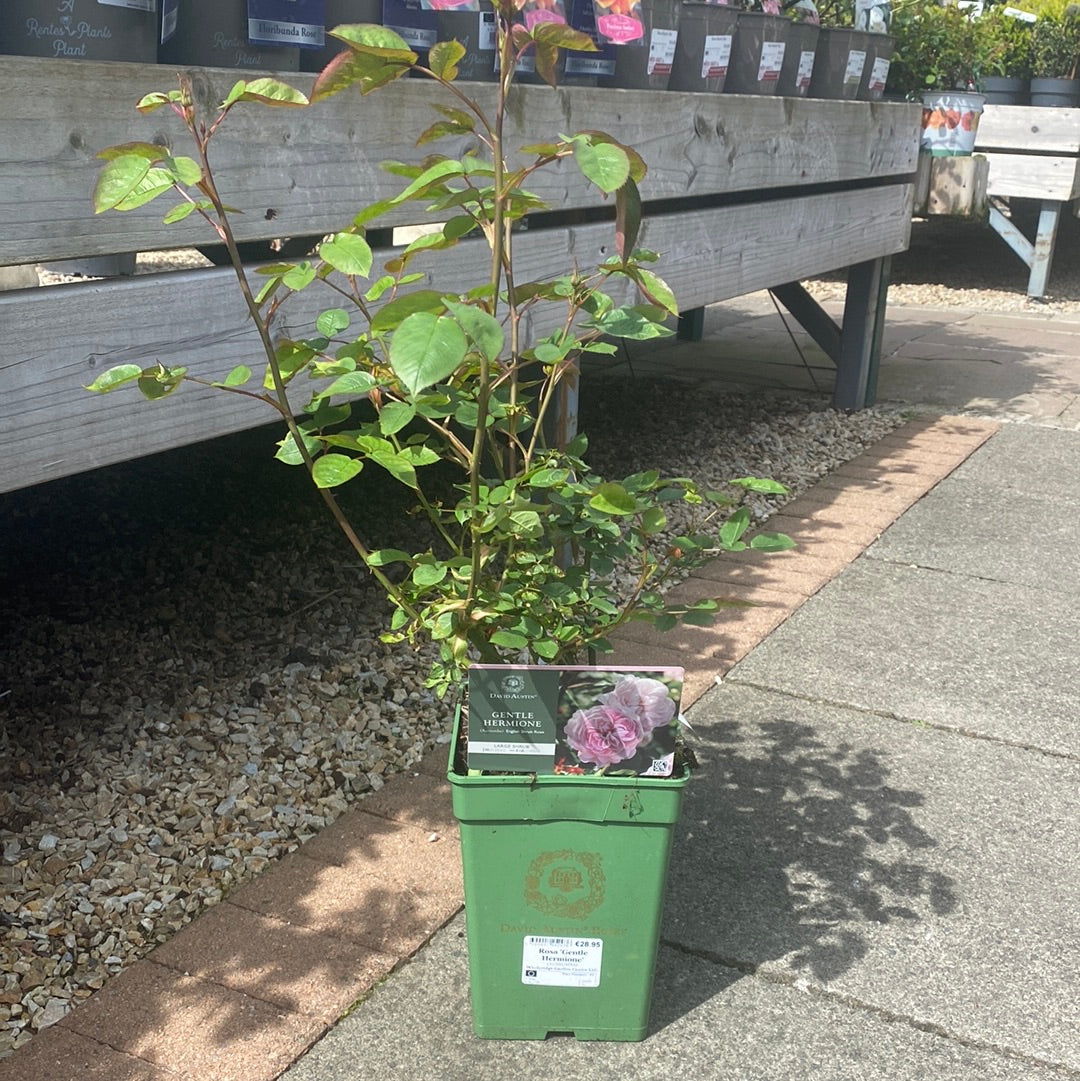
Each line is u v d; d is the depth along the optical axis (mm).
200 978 1905
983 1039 1814
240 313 2320
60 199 1966
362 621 3268
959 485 4641
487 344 1352
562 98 3035
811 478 4734
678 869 2215
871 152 4992
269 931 2018
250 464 4551
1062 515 4285
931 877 2203
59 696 2783
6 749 2555
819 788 2494
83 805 2379
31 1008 1857
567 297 1817
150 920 2062
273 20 2365
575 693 1649
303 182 2379
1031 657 3133
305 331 2482
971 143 7434
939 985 1928
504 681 1641
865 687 2951
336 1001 1859
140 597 3355
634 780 1652
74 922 2049
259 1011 1835
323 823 2365
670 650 3139
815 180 4543
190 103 1491
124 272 4809
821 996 1903
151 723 2689
